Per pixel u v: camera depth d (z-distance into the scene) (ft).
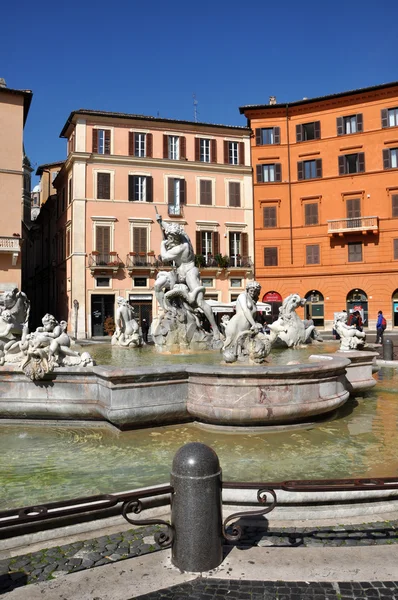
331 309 141.28
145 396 21.01
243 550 11.32
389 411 25.45
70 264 137.69
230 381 20.57
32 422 22.66
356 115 141.59
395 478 11.21
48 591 9.78
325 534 12.05
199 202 144.77
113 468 16.90
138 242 138.72
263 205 148.15
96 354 35.40
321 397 21.61
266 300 146.72
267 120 149.38
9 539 11.68
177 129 144.05
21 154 120.47
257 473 16.19
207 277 143.43
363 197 139.85
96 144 136.26
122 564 10.81
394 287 135.54
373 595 9.51
